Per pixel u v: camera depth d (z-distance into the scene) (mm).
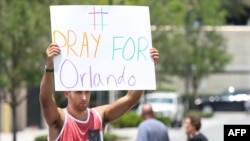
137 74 9477
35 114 50500
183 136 40562
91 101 40688
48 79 9094
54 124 9195
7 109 47750
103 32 9398
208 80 81188
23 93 48500
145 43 9539
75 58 9250
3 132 47906
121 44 9461
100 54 9367
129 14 9508
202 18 67500
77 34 9289
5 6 30391
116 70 9422
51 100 9125
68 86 9188
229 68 81188
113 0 33781
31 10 30750
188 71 65812
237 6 100875
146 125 16703
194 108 71312
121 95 39062
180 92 76625
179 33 49781
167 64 50812
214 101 71438
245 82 81625
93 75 9305
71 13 9297
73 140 9227
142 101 55156
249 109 69312
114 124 51375
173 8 47812
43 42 30828
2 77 31156
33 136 44250
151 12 43531
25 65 30891
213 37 68312
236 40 81812
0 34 30312
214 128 43219
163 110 52156
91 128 9344
